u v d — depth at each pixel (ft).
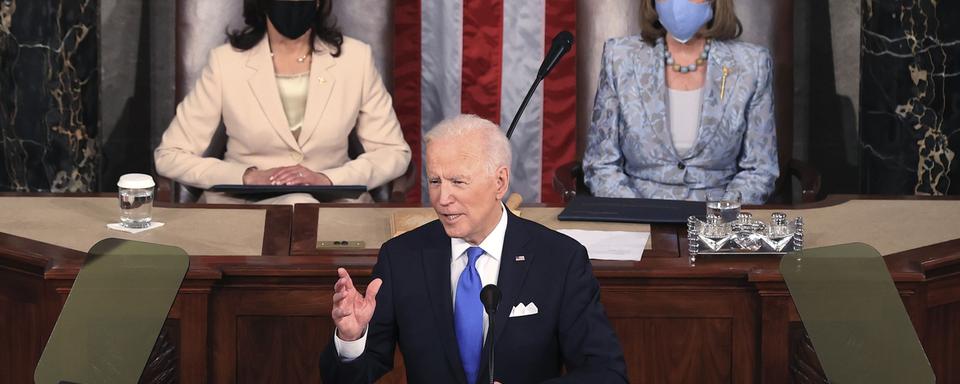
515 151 73.26
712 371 40.75
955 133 64.90
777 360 39.86
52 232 43.39
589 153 60.08
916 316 40.34
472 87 72.64
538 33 72.23
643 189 59.16
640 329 40.57
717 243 41.27
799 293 35.40
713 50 59.26
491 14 71.97
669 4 56.95
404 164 62.18
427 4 71.82
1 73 65.87
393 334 34.42
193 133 61.21
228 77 61.31
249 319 40.29
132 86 73.72
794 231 41.88
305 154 61.46
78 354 32.78
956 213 47.21
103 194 50.19
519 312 33.35
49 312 39.96
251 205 48.21
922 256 40.78
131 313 33.60
